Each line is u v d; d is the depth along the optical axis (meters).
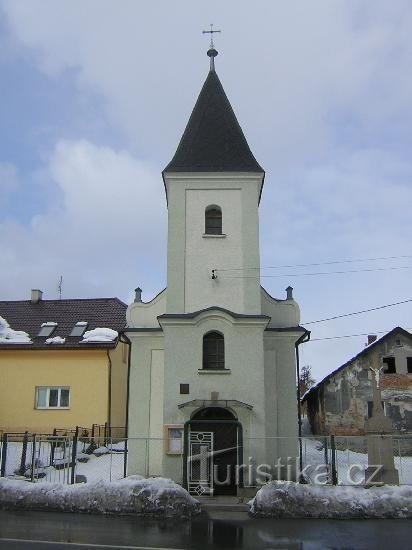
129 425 20.83
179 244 21.50
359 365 33.97
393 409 33.09
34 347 32.62
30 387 32.28
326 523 14.02
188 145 22.94
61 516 14.38
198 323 20.16
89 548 10.89
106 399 31.73
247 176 22.11
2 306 38.50
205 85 24.58
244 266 21.28
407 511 14.87
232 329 20.12
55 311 37.41
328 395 33.94
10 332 34.56
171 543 11.62
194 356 19.89
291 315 21.98
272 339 21.56
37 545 11.05
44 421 31.77
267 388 21.11
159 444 20.56
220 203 22.00
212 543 11.70
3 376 32.56
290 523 14.01
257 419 19.36
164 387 19.66
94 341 32.66
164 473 18.98
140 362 21.44
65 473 19.73
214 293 21.03
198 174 22.09
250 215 21.84
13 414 32.00
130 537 12.10
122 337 22.83
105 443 27.84
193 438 19.17
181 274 21.20
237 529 13.22
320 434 35.19
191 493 18.50
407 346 33.94
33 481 17.86
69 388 32.09
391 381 33.53
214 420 19.25
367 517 14.72
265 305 22.09
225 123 23.42
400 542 11.90
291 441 20.50
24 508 15.20
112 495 15.07
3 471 19.00
